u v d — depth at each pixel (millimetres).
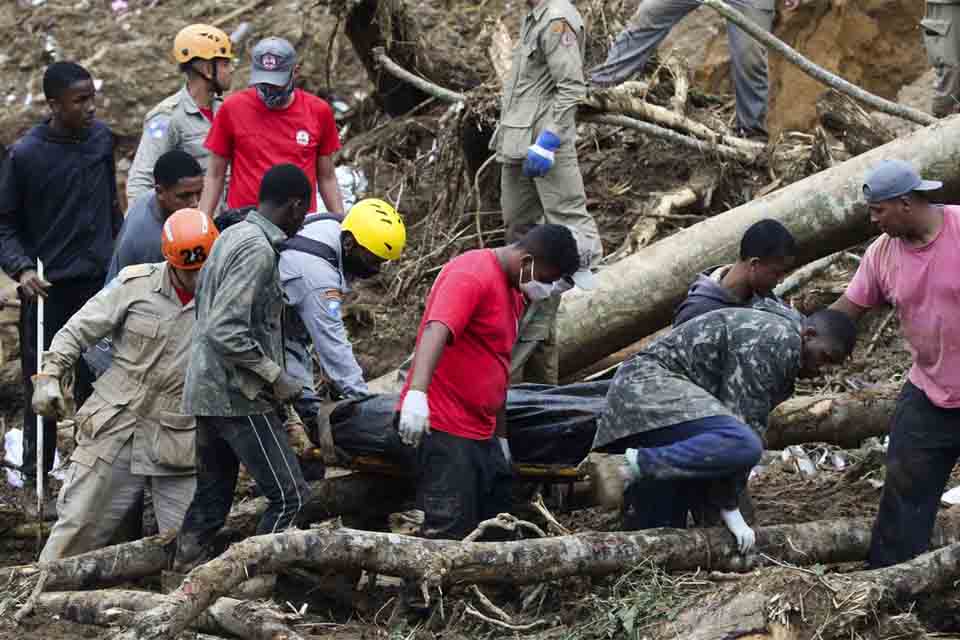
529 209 14000
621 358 13797
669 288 13094
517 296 9445
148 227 11062
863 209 12961
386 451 9922
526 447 10320
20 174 12336
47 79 12258
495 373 9414
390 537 8812
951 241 8961
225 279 9117
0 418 15016
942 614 9289
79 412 10242
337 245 10336
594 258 13570
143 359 10102
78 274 12609
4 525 11953
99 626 9102
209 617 8758
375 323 14797
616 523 11281
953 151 12984
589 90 15375
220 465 9688
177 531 10031
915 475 9391
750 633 8117
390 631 9211
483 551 8922
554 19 13125
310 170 12680
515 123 13570
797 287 14062
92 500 10141
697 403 8875
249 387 9289
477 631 9141
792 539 9570
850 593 8336
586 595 9406
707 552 9227
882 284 9391
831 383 13570
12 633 8945
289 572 9914
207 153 12789
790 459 12531
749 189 15930
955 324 9000
